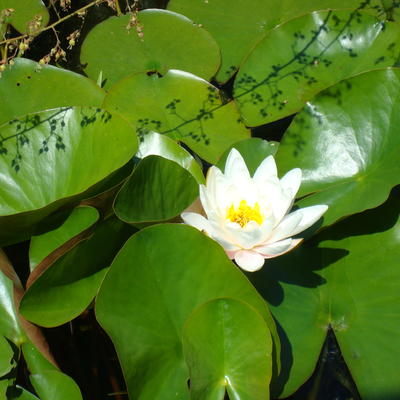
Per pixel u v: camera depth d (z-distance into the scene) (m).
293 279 1.20
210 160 1.30
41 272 1.18
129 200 1.19
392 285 1.19
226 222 1.19
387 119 1.24
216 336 1.14
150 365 1.14
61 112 1.28
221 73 1.39
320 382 1.20
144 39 1.39
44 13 1.43
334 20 1.36
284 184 1.21
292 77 1.35
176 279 1.16
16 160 1.27
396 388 1.14
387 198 1.21
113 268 1.15
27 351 1.18
